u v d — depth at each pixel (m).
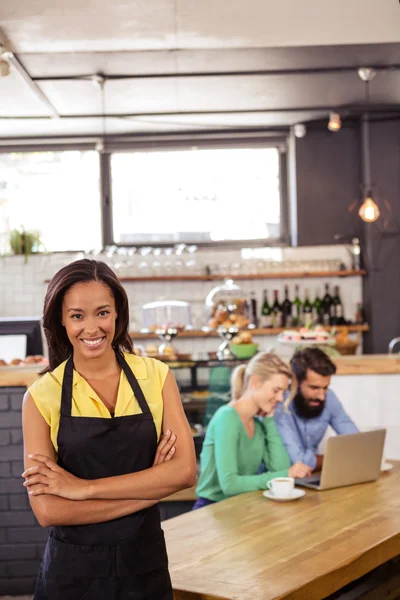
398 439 5.34
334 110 8.03
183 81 6.89
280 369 3.52
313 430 4.01
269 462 3.67
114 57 6.17
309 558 2.37
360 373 5.33
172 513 4.60
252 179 8.85
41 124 8.23
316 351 3.97
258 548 2.48
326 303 8.55
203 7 5.09
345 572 2.33
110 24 5.40
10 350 5.46
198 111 7.91
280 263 8.50
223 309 7.20
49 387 2.02
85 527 1.95
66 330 2.02
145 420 2.01
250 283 8.56
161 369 2.12
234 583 2.16
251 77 6.83
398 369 5.33
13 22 5.32
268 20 5.36
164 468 1.98
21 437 4.52
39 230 8.72
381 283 8.41
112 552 1.93
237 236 8.85
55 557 1.96
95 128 8.46
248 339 5.25
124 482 1.93
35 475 1.93
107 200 8.80
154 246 8.81
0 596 4.52
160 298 8.56
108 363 2.05
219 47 5.96
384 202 8.40
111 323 1.98
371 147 8.38
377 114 8.30
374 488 3.29
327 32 5.62
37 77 6.64
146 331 7.66
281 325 8.39
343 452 3.29
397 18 5.34
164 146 8.73
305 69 6.64
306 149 8.60
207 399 4.56
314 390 3.93
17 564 4.51
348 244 8.61
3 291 8.57
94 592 1.93
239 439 3.49
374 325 8.41
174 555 2.44
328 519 2.81
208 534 2.66
